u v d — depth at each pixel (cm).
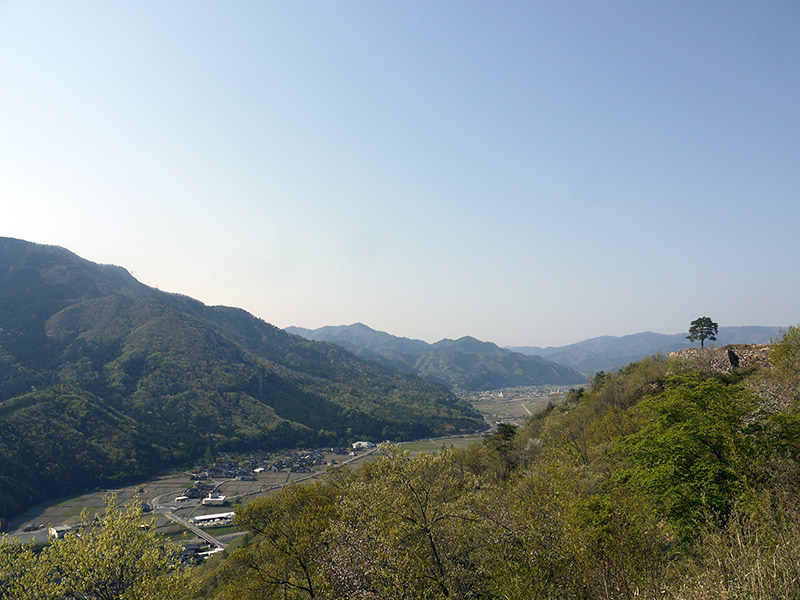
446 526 1487
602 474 2030
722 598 719
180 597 1911
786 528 868
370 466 1897
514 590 1123
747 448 1337
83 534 1844
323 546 1864
